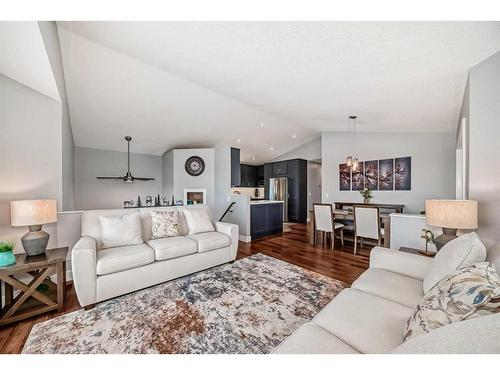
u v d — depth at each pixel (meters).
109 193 5.45
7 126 2.19
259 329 1.68
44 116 2.46
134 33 2.03
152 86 3.38
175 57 2.39
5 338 1.58
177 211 3.20
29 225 1.97
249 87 3.02
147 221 2.92
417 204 4.62
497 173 1.80
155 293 2.22
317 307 1.99
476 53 1.79
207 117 4.65
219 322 1.76
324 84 2.63
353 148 5.41
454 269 1.14
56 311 1.91
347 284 2.47
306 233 5.41
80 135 4.54
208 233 3.11
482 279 0.83
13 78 2.20
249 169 9.07
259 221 4.89
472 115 1.98
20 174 2.28
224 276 2.66
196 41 2.00
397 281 1.55
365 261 3.27
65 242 2.55
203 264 2.79
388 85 2.50
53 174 2.53
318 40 1.78
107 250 2.28
